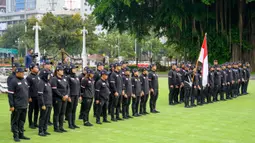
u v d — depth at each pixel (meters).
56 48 61.81
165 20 43.75
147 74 15.61
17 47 95.50
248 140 10.73
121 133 11.67
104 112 13.76
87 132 11.86
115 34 77.69
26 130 12.27
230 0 42.31
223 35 43.25
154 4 45.62
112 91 14.00
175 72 18.88
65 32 59.59
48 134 11.47
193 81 18.16
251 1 39.03
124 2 41.06
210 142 10.45
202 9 42.78
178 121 13.89
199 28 45.09
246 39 43.41
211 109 17.19
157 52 79.56
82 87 12.99
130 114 15.78
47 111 11.48
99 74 14.27
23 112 10.73
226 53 43.88
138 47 80.62
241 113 15.91
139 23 47.94
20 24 100.88
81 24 62.16
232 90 21.89
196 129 12.34
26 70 17.28
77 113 16.17
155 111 16.16
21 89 10.55
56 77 11.87
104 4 43.16
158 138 10.94
